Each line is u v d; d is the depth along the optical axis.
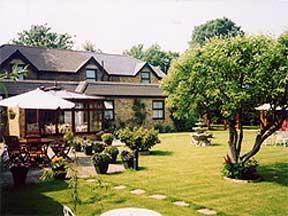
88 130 19.89
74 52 30.19
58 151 11.62
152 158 14.77
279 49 9.62
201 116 11.36
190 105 10.84
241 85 10.09
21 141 12.74
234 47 10.09
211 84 10.00
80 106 19.88
